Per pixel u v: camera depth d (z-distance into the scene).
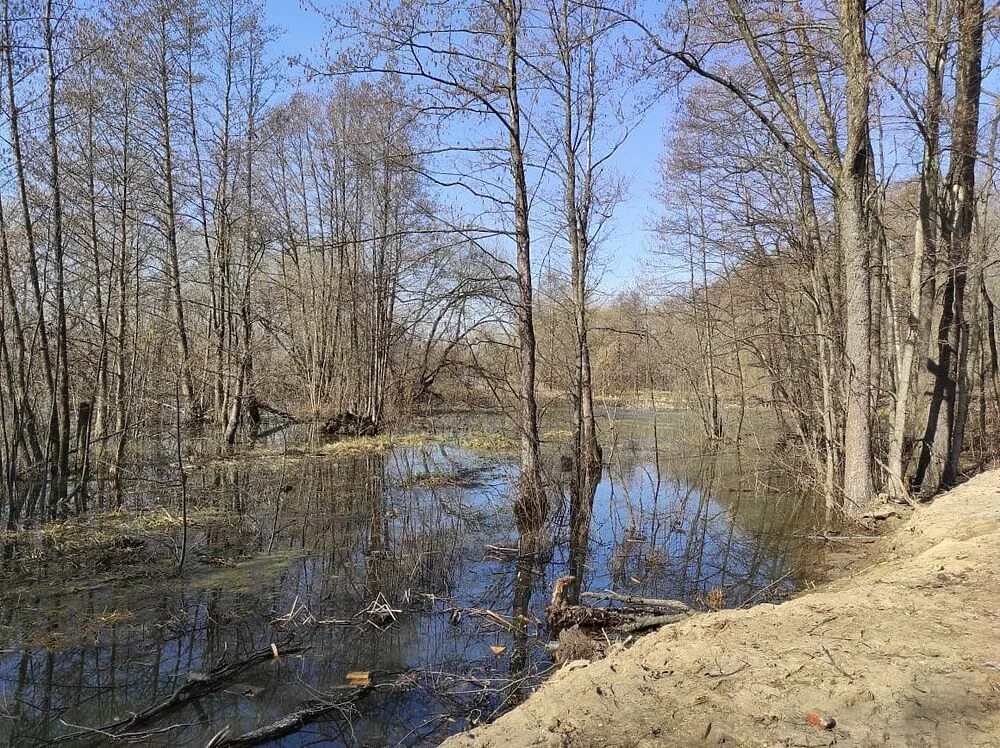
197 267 23.89
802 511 12.77
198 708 5.38
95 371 16.41
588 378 16.38
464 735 3.60
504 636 6.80
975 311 14.67
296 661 6.20
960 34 10.49
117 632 6.83
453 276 14.41
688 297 24.50
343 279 28.34
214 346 20.83
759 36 10.49
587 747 3.29
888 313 15.27
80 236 17.56
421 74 11.00
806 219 14.22
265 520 11.62
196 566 9.01
